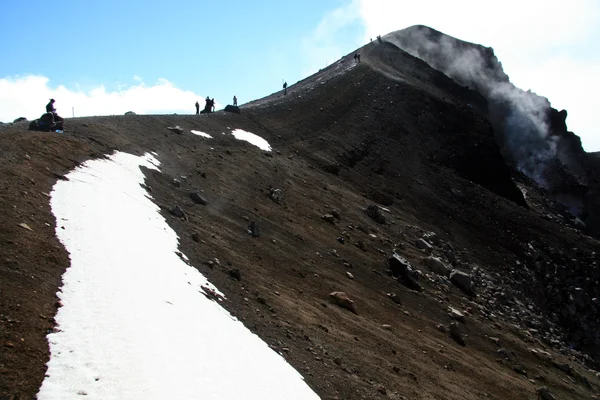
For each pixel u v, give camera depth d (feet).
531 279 188.44
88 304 36.88
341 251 111.14
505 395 76.54
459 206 217.15
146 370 32.12
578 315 185.68
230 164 129.70
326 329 64.44
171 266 52.03
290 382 42.09
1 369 27.07
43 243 42.88
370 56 369.50
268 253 86.58
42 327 32.14
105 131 100.83
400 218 173.27
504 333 114.11
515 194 277.85
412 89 295.89
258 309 57.41
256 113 212.43
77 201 56.75
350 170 199.11
